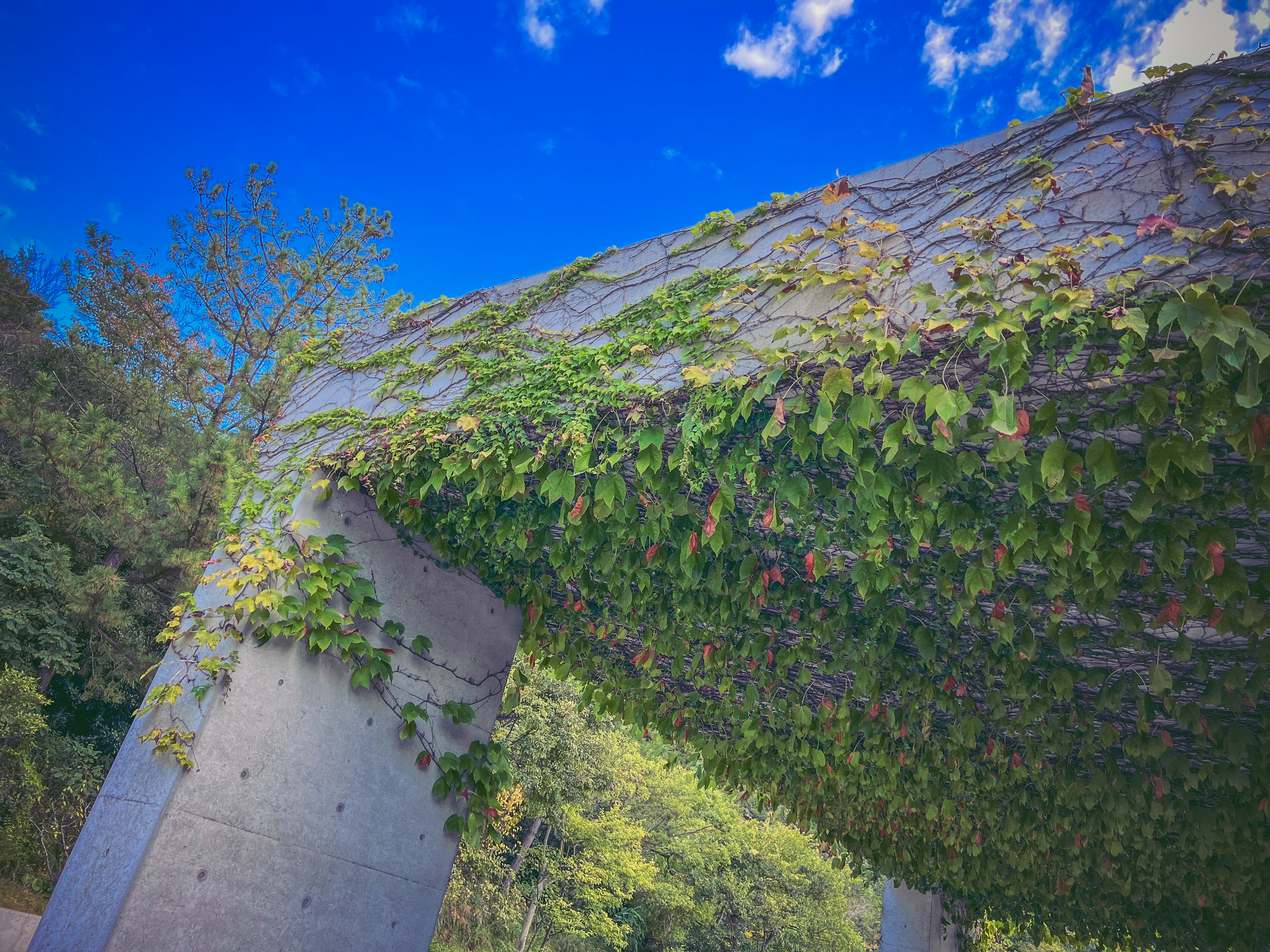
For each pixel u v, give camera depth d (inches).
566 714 502.0
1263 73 82.7
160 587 369.7
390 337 165.5
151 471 384.2
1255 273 74.9
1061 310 78.4
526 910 601.0
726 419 104.7
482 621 182.2
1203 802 207.8
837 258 106.8
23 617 320.5
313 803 140.0
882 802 259.4
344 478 150.0
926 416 96.9
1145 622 138.8
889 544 121.4
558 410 123.3
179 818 121.4
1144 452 102.7
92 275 431.2
